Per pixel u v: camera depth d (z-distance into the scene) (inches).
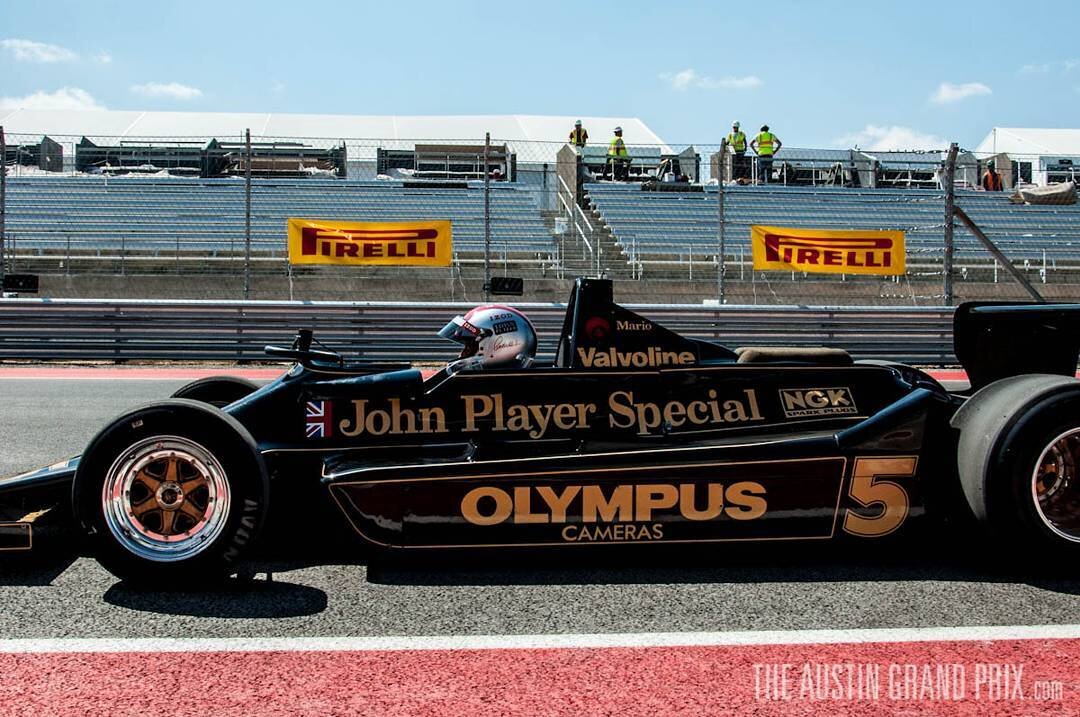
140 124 1109.7
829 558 141.5
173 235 703.1
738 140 806.5
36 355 446.0
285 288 611.2
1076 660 105.0
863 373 155.8
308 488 142.9
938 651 107.2
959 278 708.7
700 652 106.7
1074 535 129.8
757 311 454.0
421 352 454.3
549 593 126.3
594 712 92.4
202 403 127.2
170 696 95.7
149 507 127.6
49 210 737.0
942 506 140.1
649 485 135.1
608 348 165.8
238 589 127.9
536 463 134.3
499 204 761.0
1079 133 1203.2
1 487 134.7
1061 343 163.8
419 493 133.1
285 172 866.1
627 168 818.2
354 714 91.9
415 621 116.0
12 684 98.4
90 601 123.0
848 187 820.6
